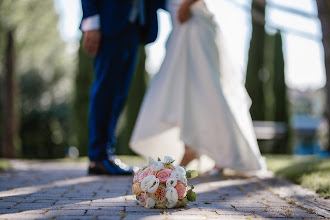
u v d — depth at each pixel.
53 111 17.50
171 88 3.82
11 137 13.17
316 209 2.10
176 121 3.71
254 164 3.65
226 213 1.97
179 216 1.85
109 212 1.93
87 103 11.78
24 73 17.58
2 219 1.72
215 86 3.74
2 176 3.63
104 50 3.99
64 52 17.33
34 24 12.26
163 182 2.07
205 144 3.69
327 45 7.61
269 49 14.11
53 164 5.75
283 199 2.47
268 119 13.62
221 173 3.92
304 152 28.94
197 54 3.85
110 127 4.02
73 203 2.19
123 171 3.88
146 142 4.18
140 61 11.92
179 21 3.96
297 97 32.94
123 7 3.88
